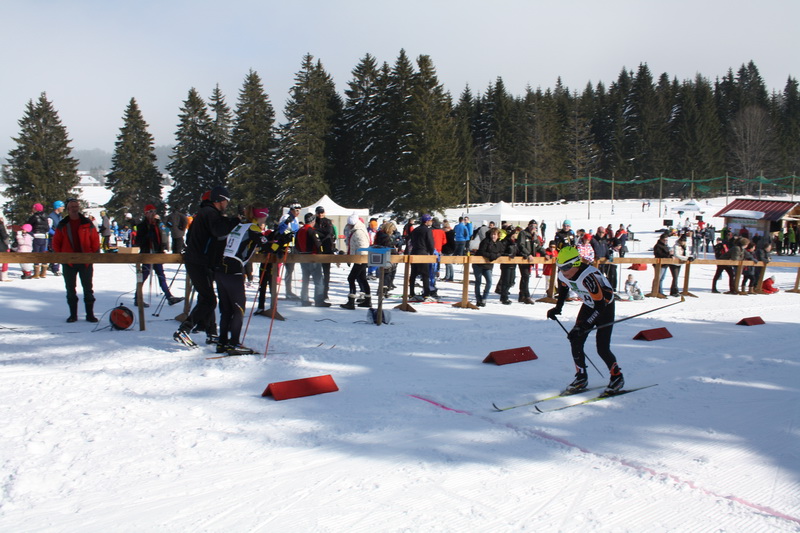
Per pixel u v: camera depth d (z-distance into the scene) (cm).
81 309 925
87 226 793
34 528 309
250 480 375
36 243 1310
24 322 802
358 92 6412
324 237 1118
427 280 1177
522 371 684
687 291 1520
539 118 8275
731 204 3338
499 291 1272
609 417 532
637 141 8931
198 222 662
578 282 590
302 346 734
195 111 6419
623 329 990
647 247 3300
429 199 5472
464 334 873
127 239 2711
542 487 384
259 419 482
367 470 397
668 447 464
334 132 6462
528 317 1055
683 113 9012
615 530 334
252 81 5919
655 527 339
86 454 400
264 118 5969
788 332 1028
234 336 670
